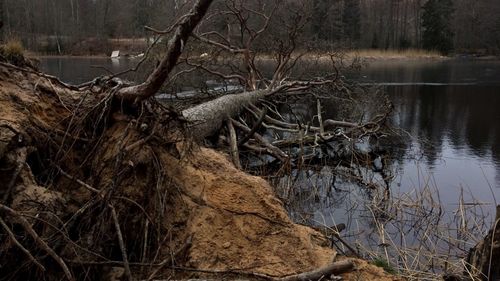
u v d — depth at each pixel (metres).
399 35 55.91
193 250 4.30
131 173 4.44
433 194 8.27
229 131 9.03
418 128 13.85
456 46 50.56
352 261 4.48
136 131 4.66
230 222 4.62
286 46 14.58
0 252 3.58
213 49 12.69
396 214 7.11
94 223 4.13
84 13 38.00
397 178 9.27
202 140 8.05
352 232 6.48
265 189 5.28
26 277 3.69
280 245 4.51
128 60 25.50
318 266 4.37
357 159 10.08
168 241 4.40
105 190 4.18
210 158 5.56
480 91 21.17
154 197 4.50
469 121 14.83
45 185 4.18
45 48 33.56
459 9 51.28
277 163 9.75
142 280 3.92
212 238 4.43
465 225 6.46
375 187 8.58
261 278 4.08
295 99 13.84
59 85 5.18
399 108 17.08
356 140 11.19
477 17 50.56
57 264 3.80
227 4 13.35
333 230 5.84
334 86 13.18
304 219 6.77
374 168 10.02
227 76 12.35
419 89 21.83
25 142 4.11
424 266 5.29
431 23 49.34
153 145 4.76
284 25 14.92
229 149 8.94
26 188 3.90
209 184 4.99
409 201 7.76
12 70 4.77
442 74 29.16
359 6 51.94
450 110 16.69
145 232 4.22
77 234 4.09
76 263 3.81
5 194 3.74
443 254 5.73
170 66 4.51
